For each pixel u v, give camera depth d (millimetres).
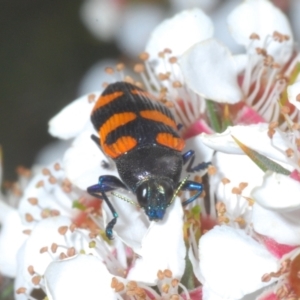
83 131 79
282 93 79
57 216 77
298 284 71
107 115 75
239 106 79
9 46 135
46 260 76
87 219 78
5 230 82
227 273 70
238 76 80
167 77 81
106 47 133
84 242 75
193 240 73
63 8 135
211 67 78
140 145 74
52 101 135
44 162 109
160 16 122
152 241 72
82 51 135
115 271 74
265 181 69
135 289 72
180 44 83
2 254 82
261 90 80
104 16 125
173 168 73
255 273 70
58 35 135
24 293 76
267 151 71
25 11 135
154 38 83
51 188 81
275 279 70
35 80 135
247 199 73
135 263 73
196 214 73
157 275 72
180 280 72
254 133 72
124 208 74
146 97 76
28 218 80
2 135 132
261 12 83
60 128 82
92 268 72
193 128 79
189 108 80
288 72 81
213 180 75
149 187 72
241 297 70
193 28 83
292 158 71
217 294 70
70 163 78
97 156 78
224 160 75
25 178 91
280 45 82
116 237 74
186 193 75
